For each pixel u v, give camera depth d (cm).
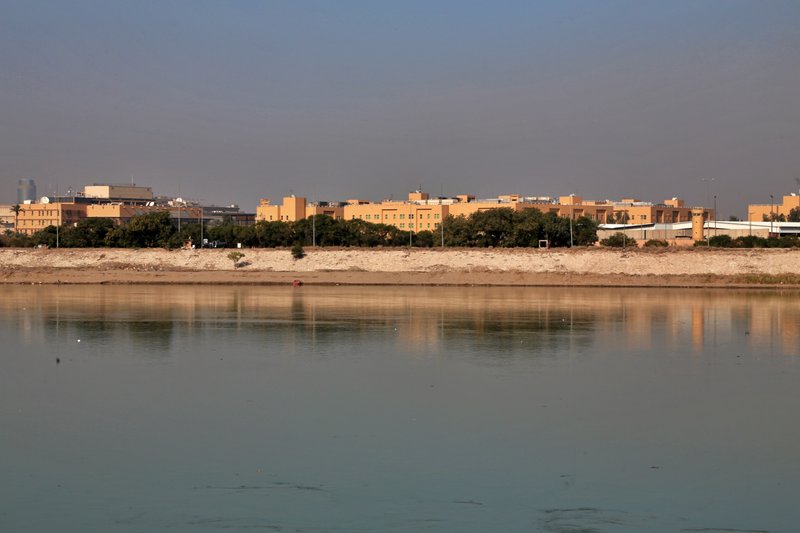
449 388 6225
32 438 4975
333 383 6372
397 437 4991
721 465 4584
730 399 5984
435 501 4038
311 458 4612
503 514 3894
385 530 3709
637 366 7106
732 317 10238
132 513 3884
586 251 16262
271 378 6544
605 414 5550
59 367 7006
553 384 6400
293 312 10681
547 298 12638
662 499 4100
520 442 4928
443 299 12444
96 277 16038
